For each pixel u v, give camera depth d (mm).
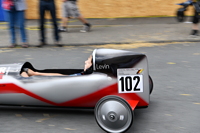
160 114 4258
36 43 9156
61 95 3957
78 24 12516
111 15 13695
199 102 4680
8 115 4273
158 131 3727
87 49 8383
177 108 4457
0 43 9141
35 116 4227
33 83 4008
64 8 10695
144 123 3969
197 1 9906
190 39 9422
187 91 5172
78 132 3705
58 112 4375
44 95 3986
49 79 3998
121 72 3838
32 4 13281
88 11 13594
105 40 9438
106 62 3879
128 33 10531
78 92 3912
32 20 13289
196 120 4035
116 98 3541
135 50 8211
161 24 12117
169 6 13617
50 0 8352
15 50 8367
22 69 4402
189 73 6188
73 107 4070
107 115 3564
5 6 8297
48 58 7445
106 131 3609
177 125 3889
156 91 5199
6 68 4207
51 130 3768
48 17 13352
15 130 3771
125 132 3686
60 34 10469
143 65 3852
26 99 4051
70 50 8297
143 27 11602
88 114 4289
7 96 4062
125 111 3525
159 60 7203
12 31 8555
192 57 7441
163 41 9227
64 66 6719
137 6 13641
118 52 4055
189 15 13695
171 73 6199
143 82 3855
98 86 3863
